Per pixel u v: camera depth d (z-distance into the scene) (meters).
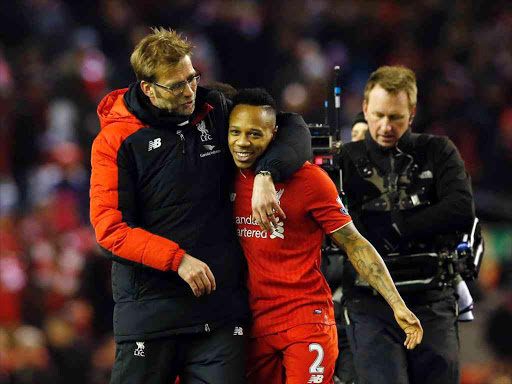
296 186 14.33
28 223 39.41
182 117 13.95
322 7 56.91
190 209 13.99
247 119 13.94
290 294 14.45
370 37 56.16
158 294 13.95
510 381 34.78
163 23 53.97
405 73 16.84
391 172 16.89
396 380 16.38
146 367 14.09
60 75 47.06
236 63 52.84
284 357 14.58
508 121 51.38
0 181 44.03
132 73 49.41
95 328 34.91
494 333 37.09
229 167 14.47
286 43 52.69
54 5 51.59
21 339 32.44
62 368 32.72
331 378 14.80
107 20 51.31
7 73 48.19
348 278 17.08
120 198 13.77
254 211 13.73
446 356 16.56
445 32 57.22
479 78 54.69
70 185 42.81
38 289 35.22
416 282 16.42
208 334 14.18
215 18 53.88
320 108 47.81
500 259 41.00
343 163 17.22
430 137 17.06
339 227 14.41
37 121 46.22
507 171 48.75
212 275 13.67
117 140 13.87
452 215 16.41
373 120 16.81
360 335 16.70
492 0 59.31
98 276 35.25
